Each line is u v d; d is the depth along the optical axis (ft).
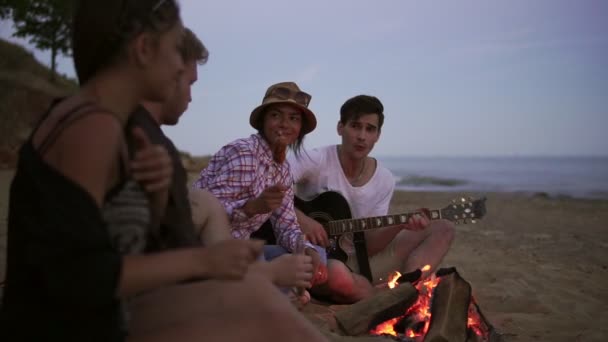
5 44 88.84
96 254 3.96
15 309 4.32
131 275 4.09
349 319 9.43
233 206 9.74
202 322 4.73
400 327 9.86
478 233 27.53
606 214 39.32
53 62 90.63
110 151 4.18
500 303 13.09
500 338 8.89
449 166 386.93
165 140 5.39
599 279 16.08
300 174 12.71
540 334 10.59
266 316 4.75
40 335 4.27
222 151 10.37
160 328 4.72
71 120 4.14
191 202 8.16
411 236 12.80
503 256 20.38
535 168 321.32
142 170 4.41
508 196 68.03
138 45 4.60
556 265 18.47
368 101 12.39
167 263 4.25
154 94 4.85
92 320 4.29
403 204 51.26
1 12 84.74
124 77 4.69
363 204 13.04
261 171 10.40
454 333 8.54
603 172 235.81
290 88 10.52
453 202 12.44
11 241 4.38
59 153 4.08
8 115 71.56
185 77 7.02
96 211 4.04
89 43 4.62
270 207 9.53
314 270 10.86
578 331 10.82
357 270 12.64
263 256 10.08
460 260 19.40
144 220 4.65
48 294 4.12
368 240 12.96
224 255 4.42
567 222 33.68
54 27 87.15
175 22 4.78
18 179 4.28
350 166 12.92
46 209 3.95
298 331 4.76
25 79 81.35
